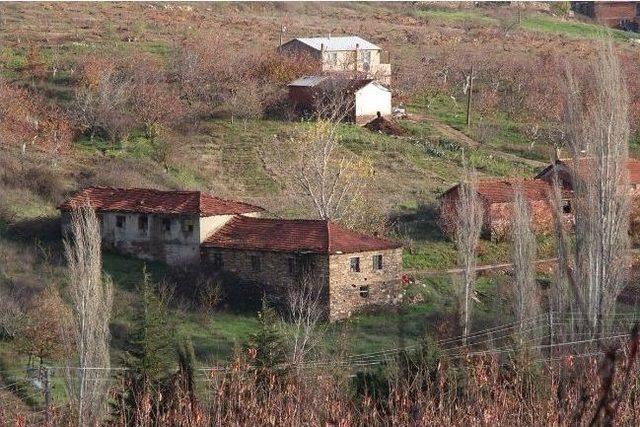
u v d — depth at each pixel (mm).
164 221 160750
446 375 65188
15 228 164750
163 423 62500
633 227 169375
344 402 64812
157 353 96250
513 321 115812
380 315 147875
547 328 108188
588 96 121500
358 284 150375
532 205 169375
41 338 117250
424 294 154750
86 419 85625
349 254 149625
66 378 96625
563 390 60094
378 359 114062
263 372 73500
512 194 161125
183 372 75562
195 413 61312
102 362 98062
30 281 142000
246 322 141375
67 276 143750
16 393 106375
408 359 72375
